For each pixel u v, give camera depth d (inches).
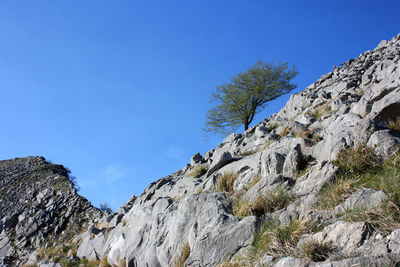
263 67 1223.5
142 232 476.4
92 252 663.1
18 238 1117.1
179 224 364.5
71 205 1253.7
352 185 280.5
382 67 671.8
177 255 340.2
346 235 213.9
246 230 285.3
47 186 1491.1
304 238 237.0
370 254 191.0
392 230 202.4
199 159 792.9
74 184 1526.8
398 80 423.8
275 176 348.8
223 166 553.0
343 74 861.2
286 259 215.0
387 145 303.3
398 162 281.7
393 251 184.7
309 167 352.8
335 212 254.8
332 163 323.0
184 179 638.5
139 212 554.9
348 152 320.5
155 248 388.2
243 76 1221.1
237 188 418.9
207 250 293.7
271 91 1221.7
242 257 262.8
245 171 452.1
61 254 781.9
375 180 275.6
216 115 1238.9
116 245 560.7
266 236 263.6
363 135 327.0
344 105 553.9
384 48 918.4
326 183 300.7
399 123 350.0
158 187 716.0
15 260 1016.9
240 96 1200.8
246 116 1238.3
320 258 209.2
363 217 223.1
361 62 894.4
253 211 317.1
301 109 787.4
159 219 428.1
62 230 1122.7
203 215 343.6
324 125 498.6
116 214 802.2
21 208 1326.3
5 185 1571.1
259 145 614.2
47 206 1291.8
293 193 315.9
